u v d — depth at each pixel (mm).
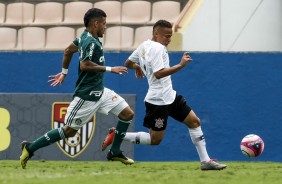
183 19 38125
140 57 23984
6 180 18094
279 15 36969
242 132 33000
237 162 31953
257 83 33031
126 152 32188
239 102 33000
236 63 33062
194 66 33125
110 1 42125
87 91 23219
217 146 33031
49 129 32188
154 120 23984
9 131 32344
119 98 24078
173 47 37062
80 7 42562
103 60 23125
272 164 29906
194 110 33125
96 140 31750
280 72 32938
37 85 34219
